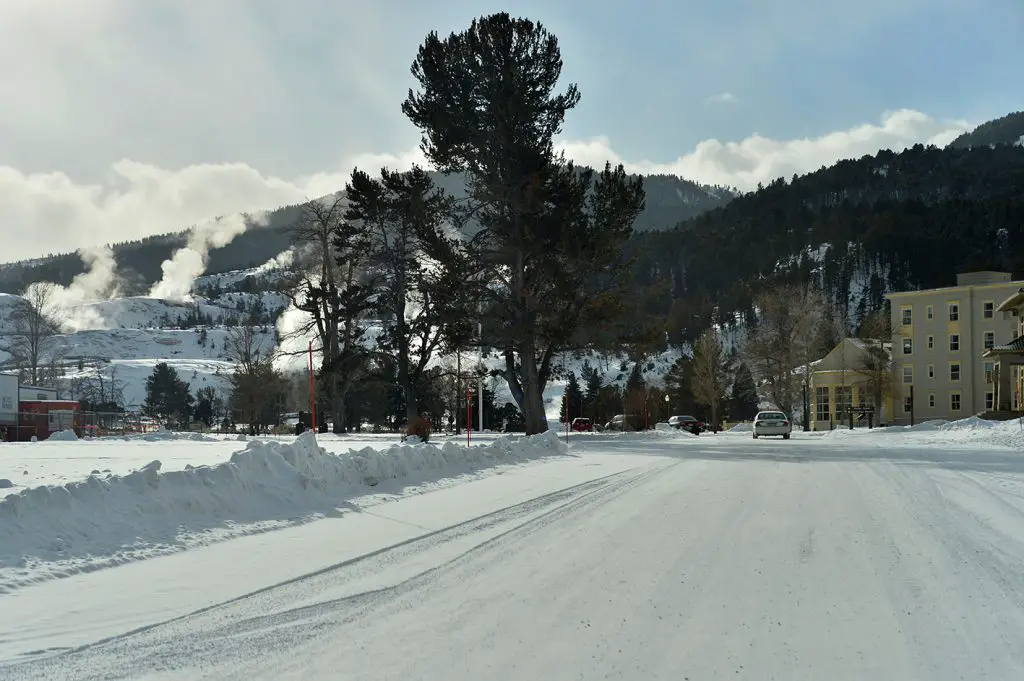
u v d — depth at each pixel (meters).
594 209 42.00
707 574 7.62
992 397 87.75
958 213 183.00
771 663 5.03
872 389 84.56
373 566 8.12
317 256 58.03
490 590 7.05
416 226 43.34
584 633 5.71
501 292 44.31
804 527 10.37
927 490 14.62
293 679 4.76
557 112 43.66
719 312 190.50
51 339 101.00
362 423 90.69
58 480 14.47
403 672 4.87
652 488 15.42
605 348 43.72
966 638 5.54
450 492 14.75
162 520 9.98
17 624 5.99
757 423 50.25
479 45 42.16
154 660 5.14
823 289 176.12
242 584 7.32
